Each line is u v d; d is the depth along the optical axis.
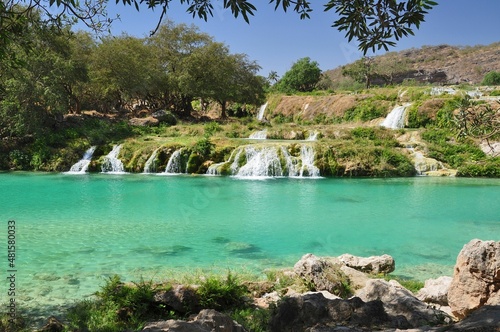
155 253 11.36
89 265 10.23
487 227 14.58
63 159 30.33
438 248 12.20
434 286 7.69
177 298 7.32
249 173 28.56
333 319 5.31
